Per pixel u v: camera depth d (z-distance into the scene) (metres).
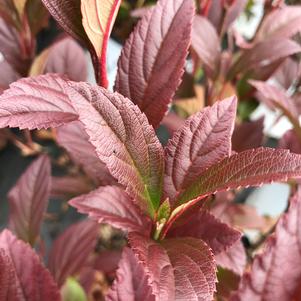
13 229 0.23
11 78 0.24
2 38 0.22
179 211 0.13
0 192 0.42
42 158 0.24
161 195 0.13
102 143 0.11
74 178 0.30
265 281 0.14
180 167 0.13
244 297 0.14
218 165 0.12
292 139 0.23
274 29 0.24
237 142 0.24
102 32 0.13
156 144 0.12
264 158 0.12
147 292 0.14
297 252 0.14
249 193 0.37
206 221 0.15
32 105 0.12
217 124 0.13
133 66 0.15
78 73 0.25
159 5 0.15
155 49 0.15
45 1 0.14
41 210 0.23
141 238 0.13
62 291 0.19
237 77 0.26
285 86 0.30
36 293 0.15
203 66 0.25
